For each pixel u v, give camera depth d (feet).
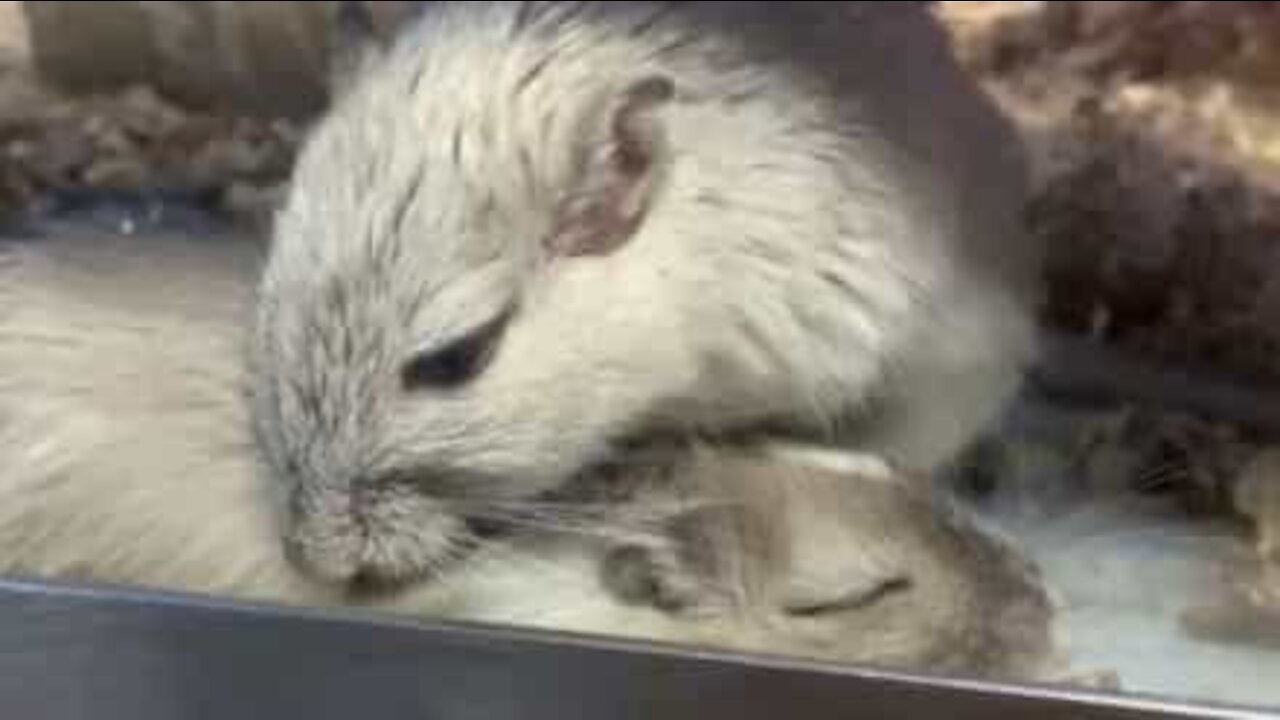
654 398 0.74
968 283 0.80
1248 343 0.79
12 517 0.71
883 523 0.70
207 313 0.76
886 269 0.78
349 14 0.83
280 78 0.96
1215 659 0.66
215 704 0.65
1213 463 0.74
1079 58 0.91
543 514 0.71
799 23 0.81
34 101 0.95
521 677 0.63
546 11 0.78
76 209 0.84
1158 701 0.61
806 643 0.67
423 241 0.71
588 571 0.69
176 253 0.79
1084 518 0.72
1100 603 0.69
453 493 0.71
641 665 0.62
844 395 0.78
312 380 0.70
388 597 0.69
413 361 0.70
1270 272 0.80
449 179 0.72
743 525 0.70
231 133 0.93
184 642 0.65
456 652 0.63
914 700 0.61
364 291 0.70
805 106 0.78
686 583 0.68
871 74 0.81
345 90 0.79
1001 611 0.67
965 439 0.77
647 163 0.74
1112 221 0.82
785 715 0.62
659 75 0.75
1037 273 0.81
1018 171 0.84
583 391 0.72
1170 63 0.91
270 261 0.73
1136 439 0.75
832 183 0.78
